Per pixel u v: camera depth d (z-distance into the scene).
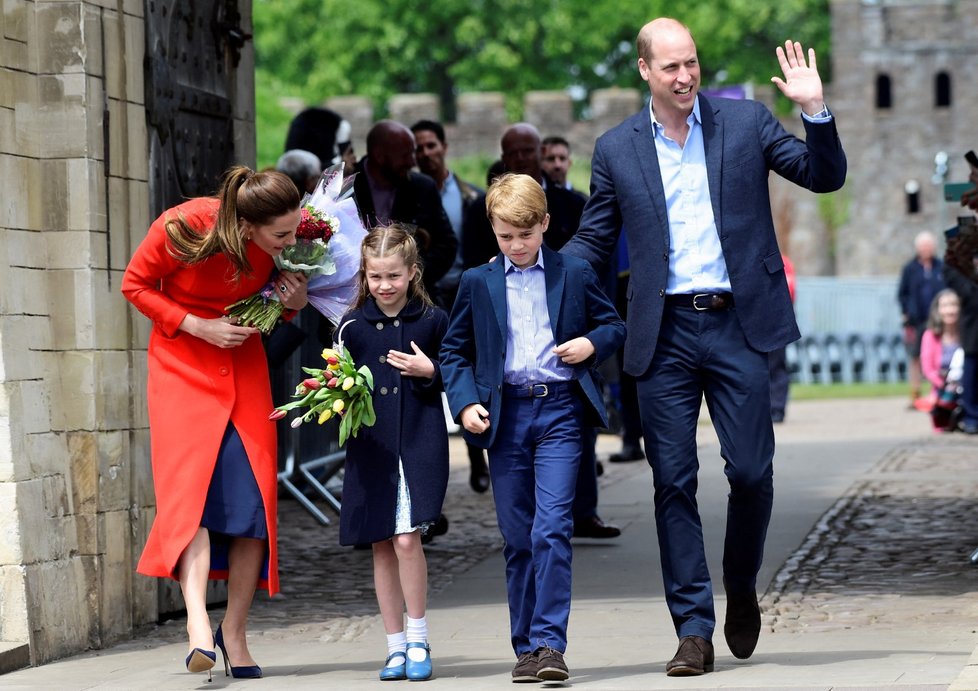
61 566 27.30
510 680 23.69
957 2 183.62
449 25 186.25
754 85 173.50
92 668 26.09
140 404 29.27
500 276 23.72
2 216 26.56
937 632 26.47
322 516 43.06
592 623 28.47
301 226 24.41
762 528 23.80
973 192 33.22
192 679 24.81
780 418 68.94
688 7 187.12
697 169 23.69
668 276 23.62
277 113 143.50
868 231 183.38
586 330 23.80
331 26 182.88
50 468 27.28
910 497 43.56
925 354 68.25
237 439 24.45
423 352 24.59
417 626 24.33
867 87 183.88
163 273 24.38
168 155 30.34
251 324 24.42
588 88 191.62
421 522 24.09
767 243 23.58
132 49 29.09
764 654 24.98
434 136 44.16
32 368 27.03
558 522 23.16
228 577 25.30
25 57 27.42
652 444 23.83
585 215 24.67
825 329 134.75
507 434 23.61
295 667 25.69
